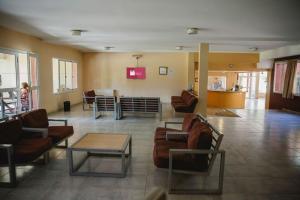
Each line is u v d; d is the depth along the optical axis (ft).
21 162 9.01
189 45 25.54
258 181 9.69
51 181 9.38
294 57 26.96
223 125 20.15
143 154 12.55
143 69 34.65
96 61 34.96
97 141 10.71
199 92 22.52
